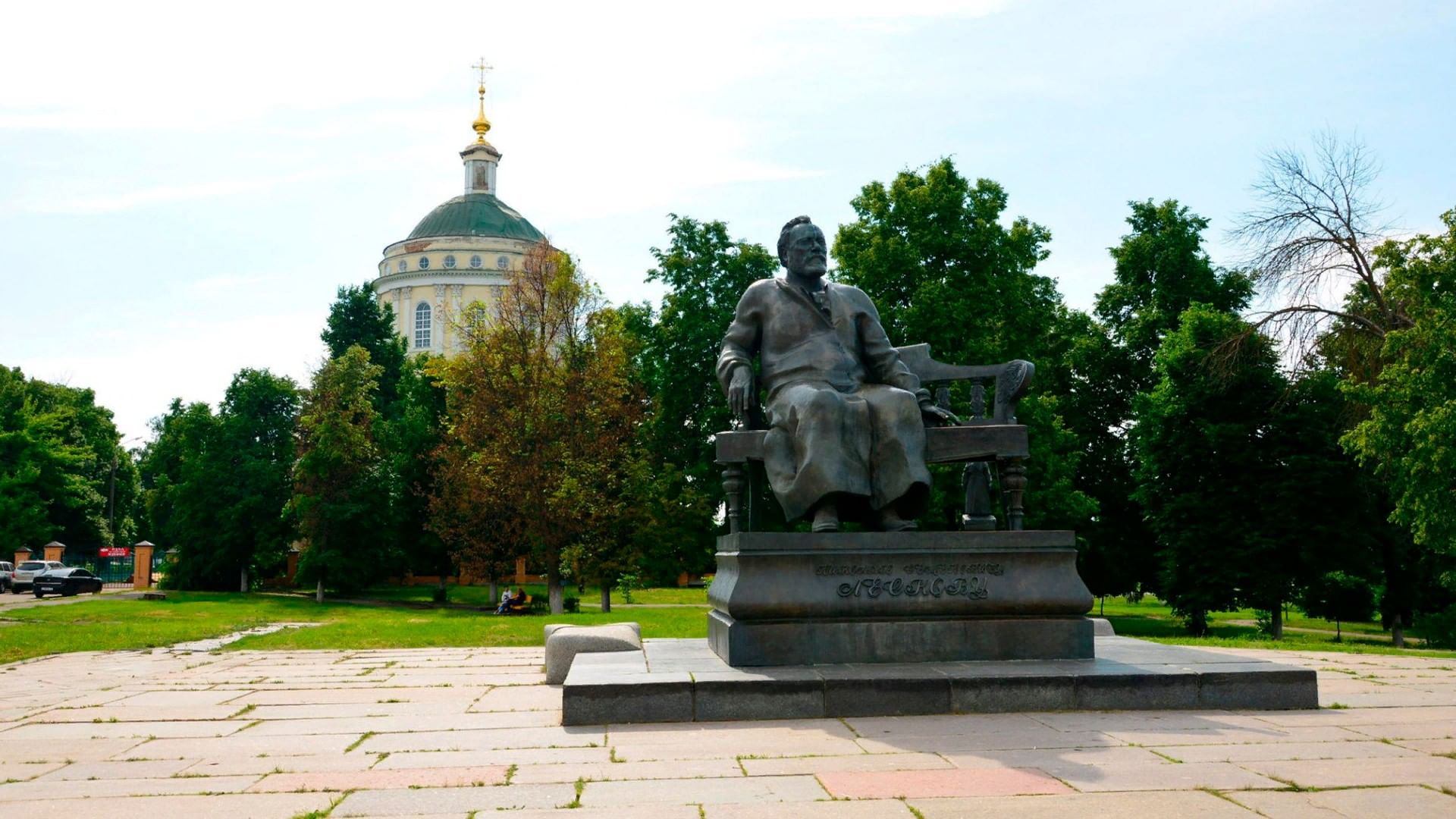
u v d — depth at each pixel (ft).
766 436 29.76
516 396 105.50
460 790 17.26
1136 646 31.50
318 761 19.98
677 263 102.12
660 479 100.78
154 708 27.84
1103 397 114.52
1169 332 94.22
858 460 28.63
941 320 83.82
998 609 27.30
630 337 107.45
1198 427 87.61
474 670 38.09
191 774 18.99
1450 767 18.16
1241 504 86.79
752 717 23.68
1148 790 16.57
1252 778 17.38
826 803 15.97
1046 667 25.99
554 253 108.88
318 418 143.13
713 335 99.50
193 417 158.81
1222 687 24.57
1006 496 31.19
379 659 43.47
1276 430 85.92
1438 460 61.31
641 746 20.80
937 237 87.86
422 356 184.34
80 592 146.30
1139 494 93.09
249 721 25.32
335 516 138.51
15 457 177.17
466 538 112.27
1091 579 112.27
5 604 118.32
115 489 228.02
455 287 232.53
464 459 113.70
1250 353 83.71
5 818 15.78
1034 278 99.25
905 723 22.95
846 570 27.17
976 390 31.45
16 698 30.48
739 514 29.99
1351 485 83.15
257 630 66.18
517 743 21.49
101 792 17.51
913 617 27.20
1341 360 81.82
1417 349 65.46
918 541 27.48
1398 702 25.64
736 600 26.71
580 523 101.86
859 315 31.81
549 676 32.83
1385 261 74.23
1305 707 24.58
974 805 15.71
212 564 155.94
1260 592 84.28
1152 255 113.19
